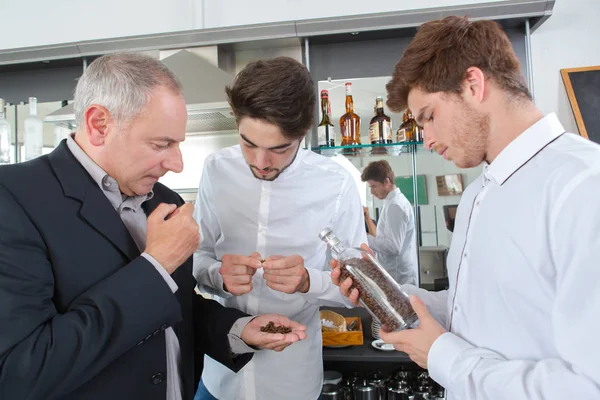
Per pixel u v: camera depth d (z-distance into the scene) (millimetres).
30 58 2713
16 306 729
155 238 867
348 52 2582
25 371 702
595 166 675
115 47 2600
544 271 718
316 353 1433
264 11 2785
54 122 2400
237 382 1354
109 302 773
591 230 629
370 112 2543
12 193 800
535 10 2221
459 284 894
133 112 820
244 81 994
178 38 2535
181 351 1048
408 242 2473
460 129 831
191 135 2824
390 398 2152
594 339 610
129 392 873
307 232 1399
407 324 976
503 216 796
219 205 1409
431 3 2619
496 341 805
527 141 784
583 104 2379
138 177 899
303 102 998
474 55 791
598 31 2443
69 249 824
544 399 647
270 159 1099
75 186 863
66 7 3025
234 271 1162
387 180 2496
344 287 1061
